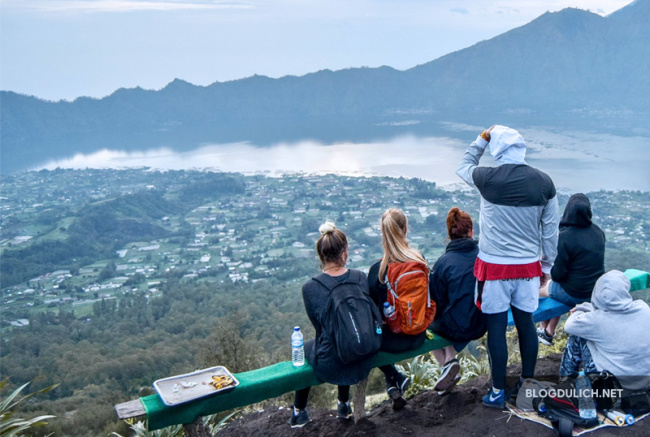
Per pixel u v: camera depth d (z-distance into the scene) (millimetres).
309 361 3025
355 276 2939
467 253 3236
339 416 3318
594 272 3752
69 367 52125
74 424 23781
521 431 2879
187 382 2859
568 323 3057
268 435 3354
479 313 3172
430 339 3242
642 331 2896
